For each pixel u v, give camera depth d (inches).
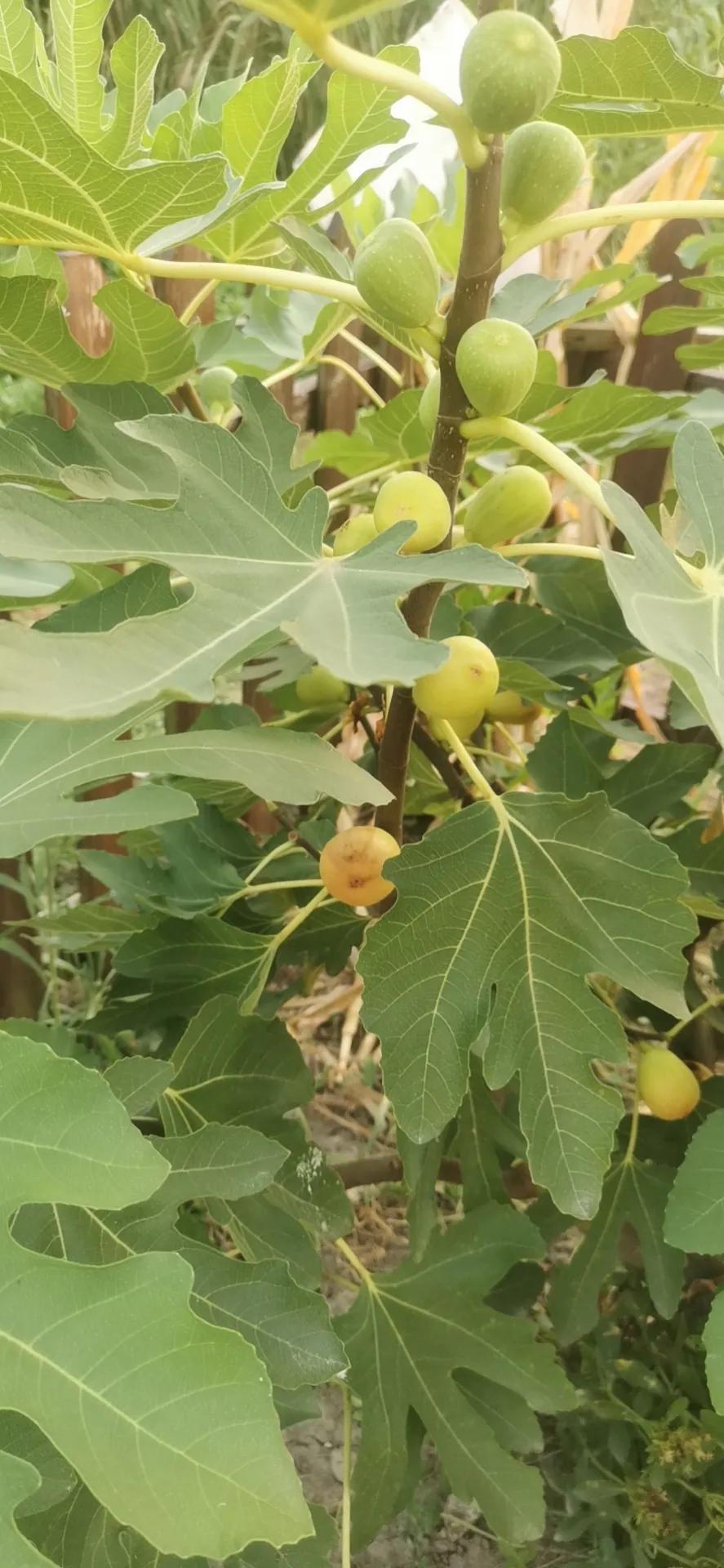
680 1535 26.7
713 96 18.3
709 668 13.4
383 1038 18.4
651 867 18.3
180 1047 23.6
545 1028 18.8
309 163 22.4
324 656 11.4
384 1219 41.2
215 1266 19.2
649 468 48.3
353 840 19.2
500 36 13.4
